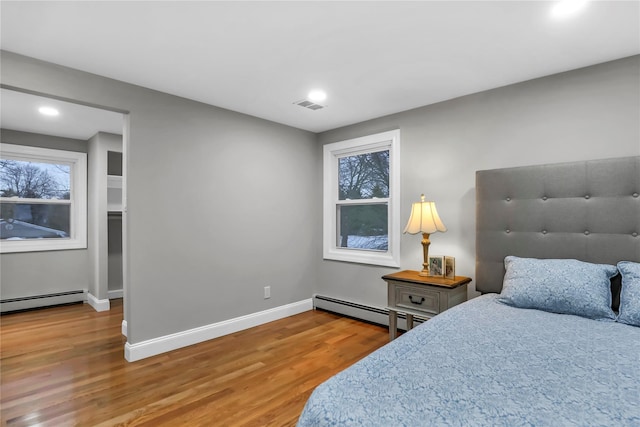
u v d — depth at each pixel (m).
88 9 1.71
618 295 2.04
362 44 2.09
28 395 2.17
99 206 4.20
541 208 2.38
